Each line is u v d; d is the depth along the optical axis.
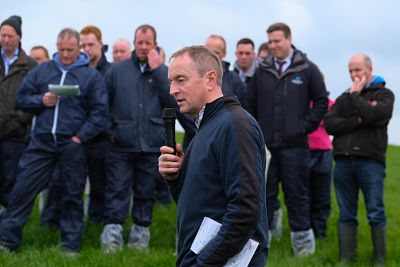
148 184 15.52
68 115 14.85
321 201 18.55
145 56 15.48
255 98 16.30
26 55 16.47
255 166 7.01
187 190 7.40
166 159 7.83
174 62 7.51
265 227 7.39
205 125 7.45
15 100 15.72
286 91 15.84
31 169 14.71
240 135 7.05
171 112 7.84
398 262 15.30
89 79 15.04
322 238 18.27
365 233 18.41
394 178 33.06
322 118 15.88
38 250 14.36
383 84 15.06
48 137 14.76
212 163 7.25
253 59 20.02
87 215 18.67
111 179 15.45
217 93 7.57
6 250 14.23
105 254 14.09
